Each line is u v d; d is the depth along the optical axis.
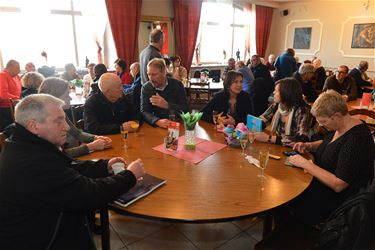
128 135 2.02
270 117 2.38
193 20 6.98
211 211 1.10
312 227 1.45
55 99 1.12
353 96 3.93
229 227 2.13
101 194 1.07
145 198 1.19
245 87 4.64
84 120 2.15
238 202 1.17
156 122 2.24
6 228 1.02
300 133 1.91
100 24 5.72
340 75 4.03
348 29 7.71
